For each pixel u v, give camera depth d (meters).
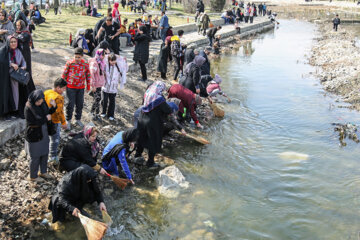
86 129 5.75
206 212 5.77
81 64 7.11
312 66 16.67
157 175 6.61
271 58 18.39
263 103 11.17
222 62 17.05
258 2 69.88
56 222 5.25
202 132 8.75
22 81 6.52
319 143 8.42
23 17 11.05
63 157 5.68
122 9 31.23
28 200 5.53
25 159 6.35
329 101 11.54
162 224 5.44
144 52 11.05
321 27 34.78
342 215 5.81
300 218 5.71
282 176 6.95
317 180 6.84
